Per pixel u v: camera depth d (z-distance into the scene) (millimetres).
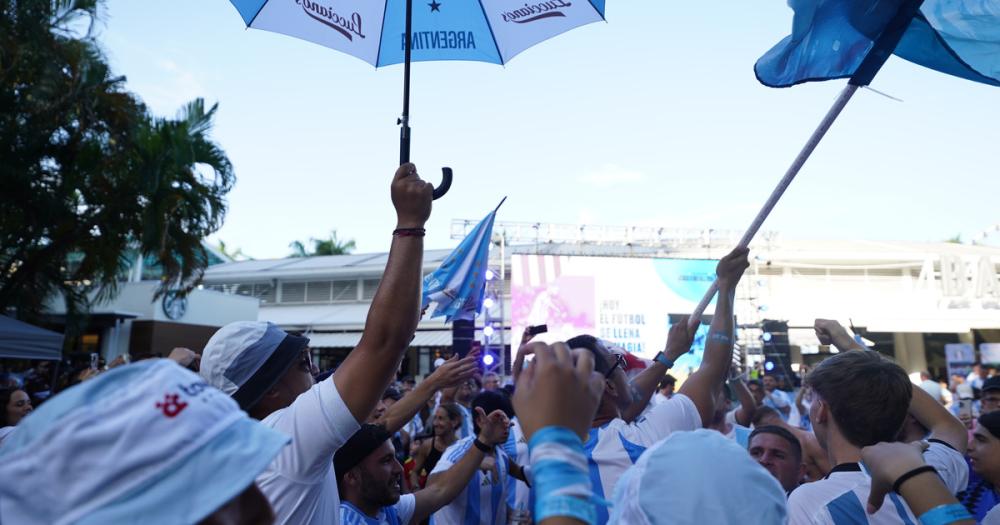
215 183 15430
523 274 19422
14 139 13258
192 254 15383
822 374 2199
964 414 6355
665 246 21797
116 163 14289
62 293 16016
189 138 14922
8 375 5699
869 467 1696
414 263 1824
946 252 24438
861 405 2062
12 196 13586
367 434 2963
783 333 18516
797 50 2561
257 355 2107
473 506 4047
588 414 1130
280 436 1031
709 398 2566
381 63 3277
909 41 2541
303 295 27438
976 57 2428
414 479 5836
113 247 14938
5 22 12734
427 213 1887
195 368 3707
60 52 13422
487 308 17422
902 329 23234
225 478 944
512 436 3582
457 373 3361
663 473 1348
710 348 2666
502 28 3281
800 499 2143
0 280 14586
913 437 2996
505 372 18844
